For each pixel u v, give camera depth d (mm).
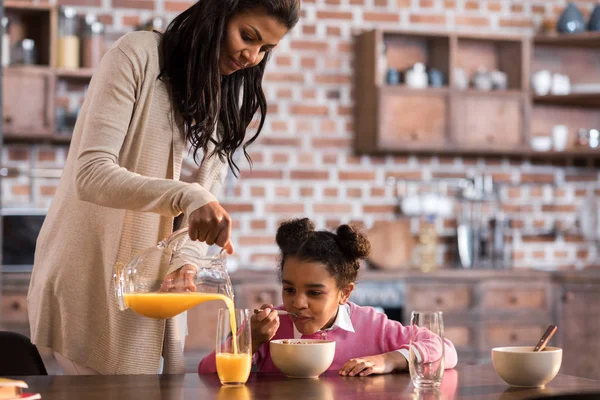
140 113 1956
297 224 2160
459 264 5445
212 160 2158
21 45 4648
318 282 2053
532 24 5633
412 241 5324
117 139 1885
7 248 4352
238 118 2145
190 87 1958
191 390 1586
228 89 2105
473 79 5383
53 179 4887
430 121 5152
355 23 5359
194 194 1707
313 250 2066
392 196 5418
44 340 2047
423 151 5230
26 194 4848
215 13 1909
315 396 1533
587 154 5402
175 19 1995
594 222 5641
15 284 4242
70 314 2023
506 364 1688
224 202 5168
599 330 5016
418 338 1670
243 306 4516
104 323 2012
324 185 5320
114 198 1782
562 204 5695
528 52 5375
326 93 5320
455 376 1822
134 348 2010
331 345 1814
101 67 1940
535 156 5609
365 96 5227
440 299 4848
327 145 5324
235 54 1965
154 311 1771
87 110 1961
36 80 4574
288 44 5273
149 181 1765
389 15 5406
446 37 5281
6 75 4527
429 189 5469
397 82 5227
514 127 5297
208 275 1777
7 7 4602
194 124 2057
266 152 5238
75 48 4688
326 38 5320
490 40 5473
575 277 5004
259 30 1924
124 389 1583
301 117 5285
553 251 5660
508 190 5609
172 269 1810
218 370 1668
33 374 1986
